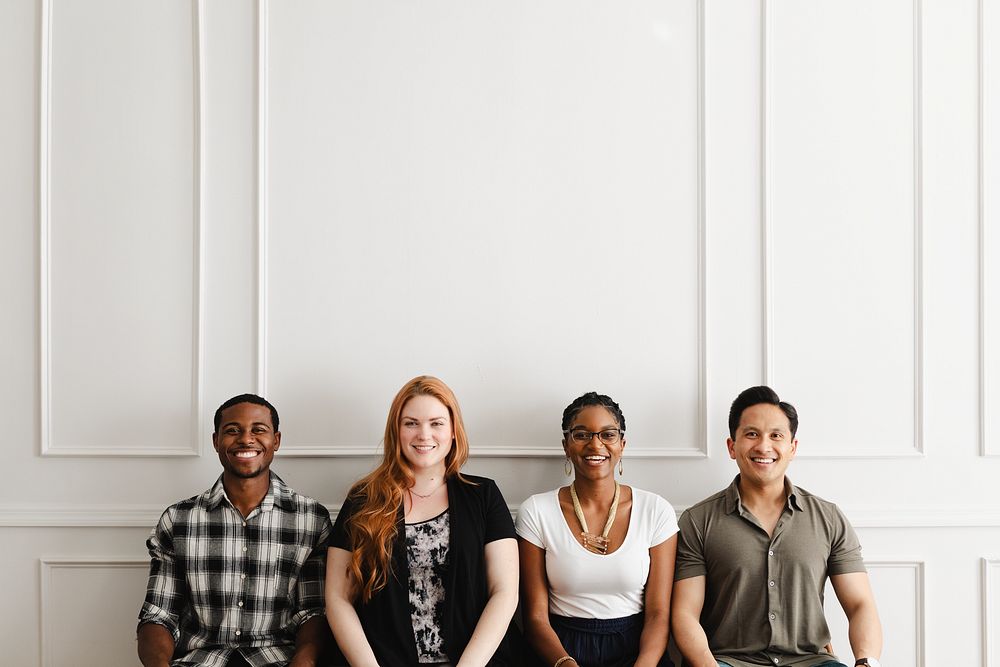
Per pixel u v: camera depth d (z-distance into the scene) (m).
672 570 2.29
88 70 2.53
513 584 2.18
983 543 2.56
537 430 2.54
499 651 2.21
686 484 2.55
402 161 2.54
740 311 2.56
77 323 2.52
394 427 2.26
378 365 2.53
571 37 2.56
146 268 2.52
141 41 2.53
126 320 2.52
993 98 2.60
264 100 2.52
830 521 2.31
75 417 2.51
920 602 2.55
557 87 2.56
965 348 2.59
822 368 2.57
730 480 2.55
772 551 2.26
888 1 2.59
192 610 2.26
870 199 2.58
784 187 2.58
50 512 2.50
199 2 2.51
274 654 2.22
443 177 2.55
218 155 2.53
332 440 2.52
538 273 2.55
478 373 2.54
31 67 2.52
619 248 2.56
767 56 2.55
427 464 2.21
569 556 2.26
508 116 2.56
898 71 2.59
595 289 2.55
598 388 2.55
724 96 2.57
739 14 2.57
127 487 2.51
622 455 2.52
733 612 2.26
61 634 2.49
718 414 2.55
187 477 2.51
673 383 2.56
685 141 2.57
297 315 2.53
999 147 2.59
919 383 2.57
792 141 2.58
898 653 2.54
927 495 2.57
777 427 2.27
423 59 2.55
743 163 2.57
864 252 2.58
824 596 2.55
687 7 2.57
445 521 2.22
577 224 2.56
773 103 2.58
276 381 2.52
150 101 2.53
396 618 2.12
